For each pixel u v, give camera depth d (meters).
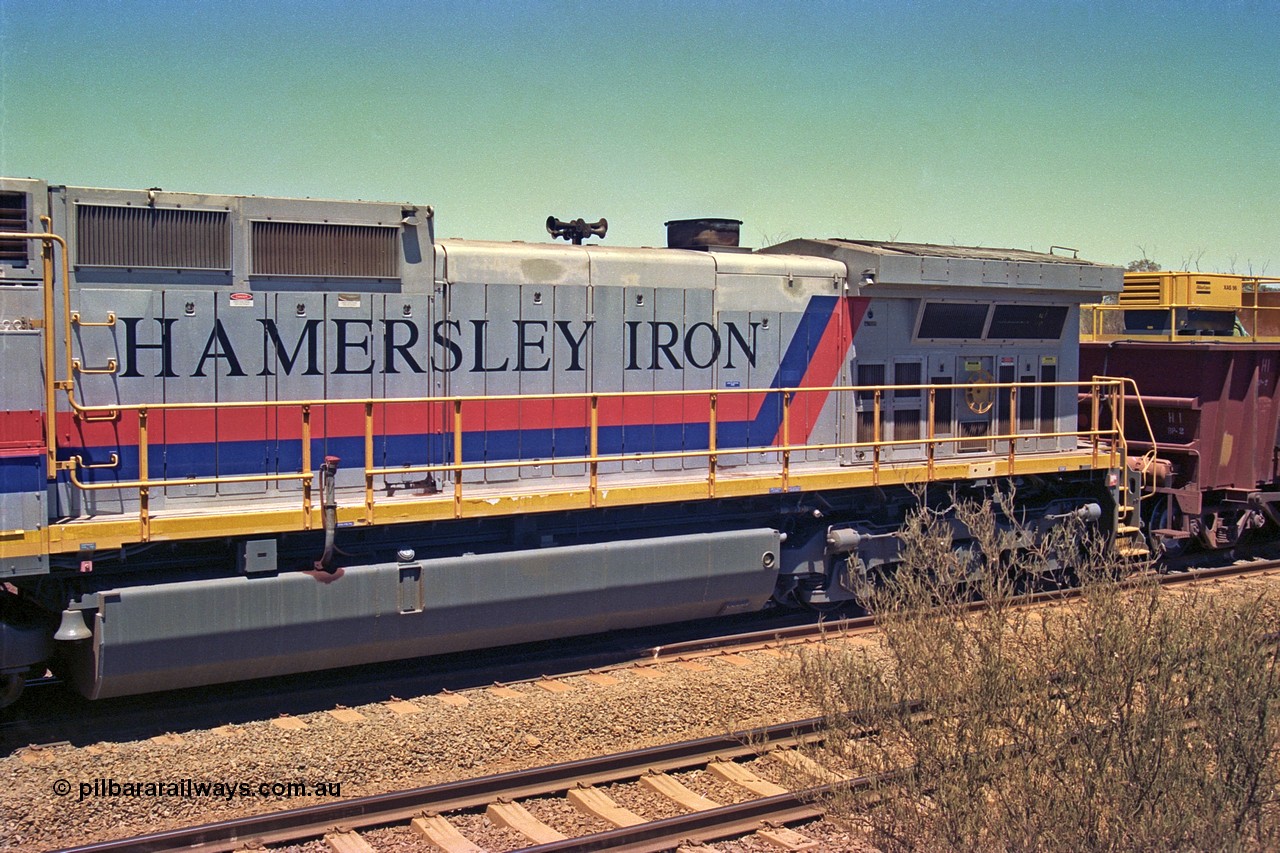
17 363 7.39
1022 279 12.17
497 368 9.90
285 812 6.21
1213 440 14.15
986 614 6.71
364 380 9.27
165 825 6.39
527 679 9.24
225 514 8.00
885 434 11.86
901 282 11.39
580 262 10.27
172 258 8.45
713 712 8.35
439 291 9.60
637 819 6.55
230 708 8.30
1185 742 6.02
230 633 7.93
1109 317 16.00
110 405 8.20
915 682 6.53
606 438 10.45
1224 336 15.97
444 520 9.14
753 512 10.81
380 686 8.87
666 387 10.75
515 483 9.98
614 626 9.88
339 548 8.52
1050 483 12.67
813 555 11.09
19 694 7.80
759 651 10.12
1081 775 5.88
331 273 9.05
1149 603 6.50
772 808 6.67
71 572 7.86
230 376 8.72
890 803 6.20
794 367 11.43
